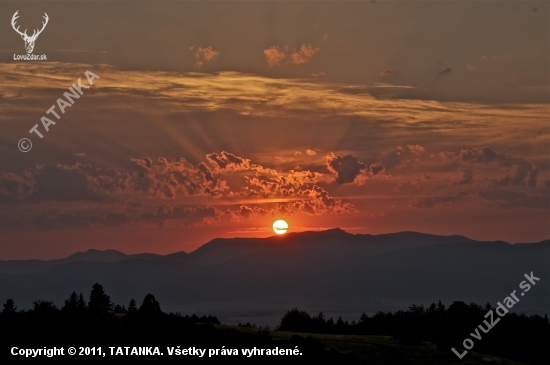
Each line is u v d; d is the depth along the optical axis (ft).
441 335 297.12
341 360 255.91
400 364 255.09
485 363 265.34
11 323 269.64
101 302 295.07
